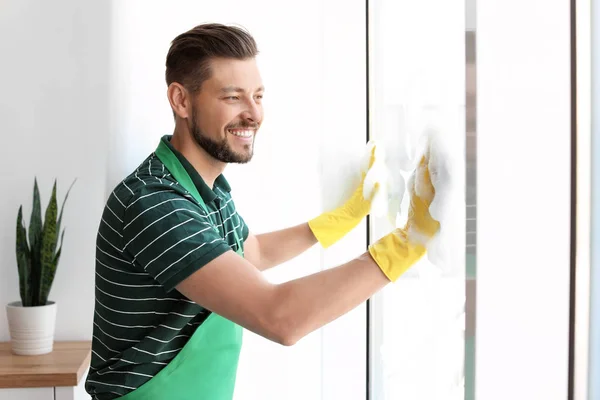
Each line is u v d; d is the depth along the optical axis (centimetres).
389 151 162
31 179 206
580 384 82
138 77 206
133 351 134
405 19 150
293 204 214
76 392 178
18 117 205
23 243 191
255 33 211
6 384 171
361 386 207
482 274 102
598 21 81
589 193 82
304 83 212
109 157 207
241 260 120
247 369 215
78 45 205
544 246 87
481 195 102
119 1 205
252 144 145
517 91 92
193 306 135
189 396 141
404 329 163
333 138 197
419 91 139
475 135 104
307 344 215
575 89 82
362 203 182
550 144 86
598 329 81
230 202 164
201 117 141
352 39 199
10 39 204
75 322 208
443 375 131
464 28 109
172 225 122
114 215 131
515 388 93
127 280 132
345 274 117
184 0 208
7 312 191
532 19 89
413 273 154
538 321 88
